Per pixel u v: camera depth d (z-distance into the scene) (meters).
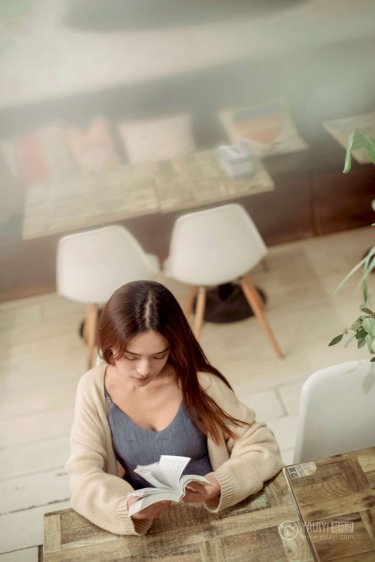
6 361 3.87
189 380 1.83
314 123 4.41
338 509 1.72
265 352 3.64
